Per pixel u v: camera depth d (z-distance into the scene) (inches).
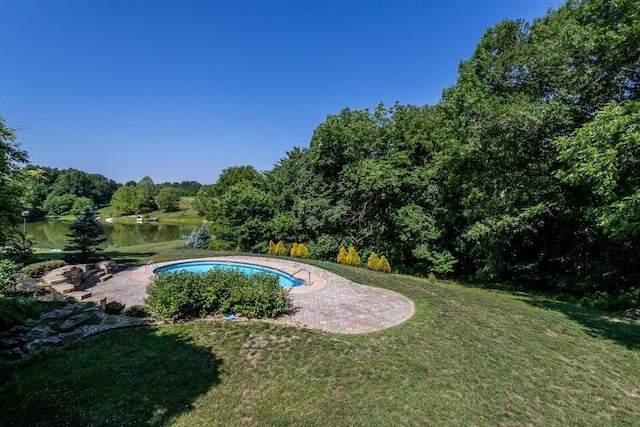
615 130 299.9
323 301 398.3
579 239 583.5
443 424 180.1
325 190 929.5
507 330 314.2
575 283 547.5
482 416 187.0
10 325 274.4
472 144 534.6
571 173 385.7
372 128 832.3
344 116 979.9
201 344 264.2
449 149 621.0
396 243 807.1
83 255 574.9
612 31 365.7
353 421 181.8
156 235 1672.0
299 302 392.2
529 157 535.5
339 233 880.9
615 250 533.6
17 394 195.2
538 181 505.7
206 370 227.8
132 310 325.1
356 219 843.4
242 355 248.8
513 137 506.0
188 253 788.0
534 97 526.6
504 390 212.5
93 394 197.6
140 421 177.5
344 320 330.6
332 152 886.4
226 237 997.2
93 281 478.6
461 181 645.3
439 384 216.7
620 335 312.2
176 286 314.3
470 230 582.9
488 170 599.5
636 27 334.0
